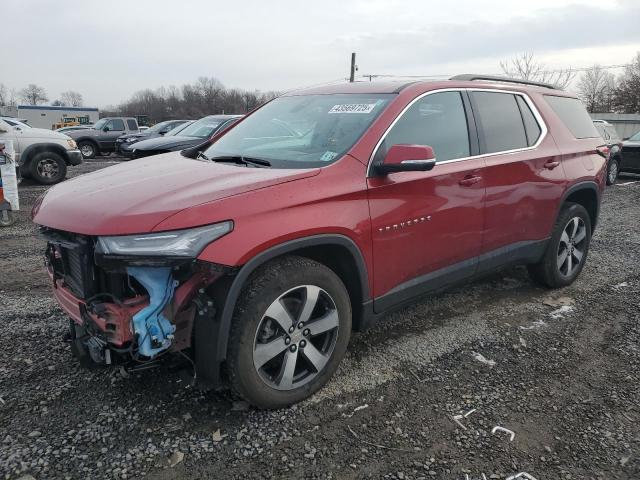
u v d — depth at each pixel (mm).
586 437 2787
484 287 5000
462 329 4055
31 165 11656
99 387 3102
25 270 5293
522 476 2486
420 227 3408
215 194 2605
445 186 3541
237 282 2566
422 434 2771
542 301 4676
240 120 4363
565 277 4934
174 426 2768
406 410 2979
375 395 3119
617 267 5750
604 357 3668
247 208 2605
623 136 39812
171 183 2828
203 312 2561
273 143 3623
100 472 2426
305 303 2889
